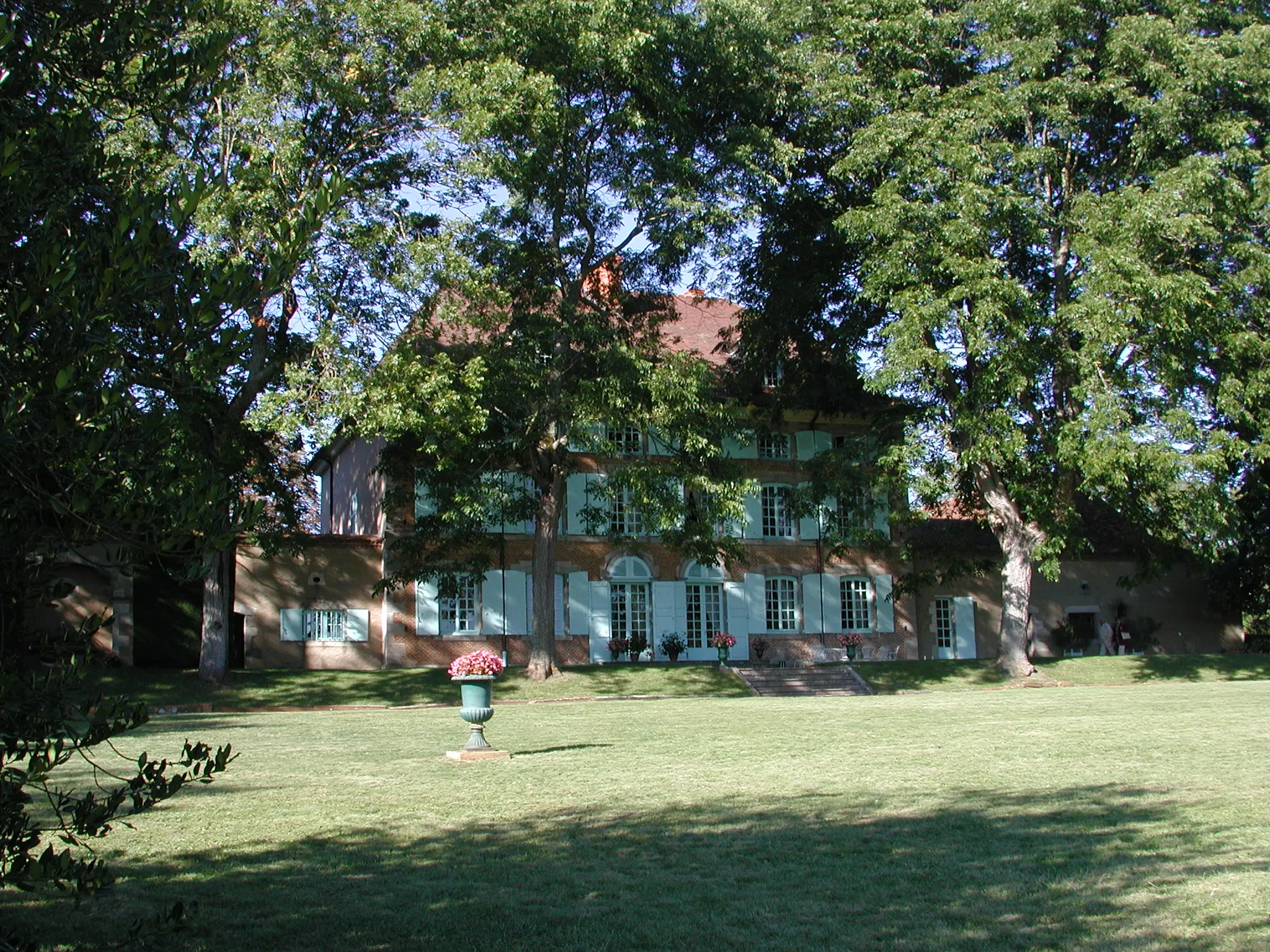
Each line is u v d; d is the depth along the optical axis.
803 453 39.06
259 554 32.12
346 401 22.34
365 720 20.16
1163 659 33.81
